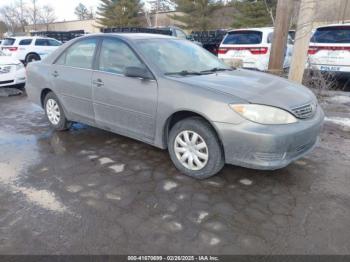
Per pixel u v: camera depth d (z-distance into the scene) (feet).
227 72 12.63
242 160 9.70
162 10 144.97
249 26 96.02
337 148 13.69
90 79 13.21
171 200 9.50
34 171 11.39
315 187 10.30
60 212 8.87
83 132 15.81
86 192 9.95
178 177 10.94
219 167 10.36
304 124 9.93
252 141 9.33
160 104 10.90
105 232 8.05
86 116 14.08
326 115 18.81
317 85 23.08
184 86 10.46
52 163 12.08
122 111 12.30
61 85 14.65
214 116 9.66
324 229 8.20
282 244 7.66
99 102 13.08
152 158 12.52
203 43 49.44
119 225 8.32
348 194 9.89
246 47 30.55
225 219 8.59
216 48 47.34
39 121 17.93
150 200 9.50
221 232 8.07
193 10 114.11
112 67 12.61
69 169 11.56
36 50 51.06
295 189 10.17
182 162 11.05
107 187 10.27
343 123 17.01
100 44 13.25
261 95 9.90
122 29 59.16
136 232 8.05
